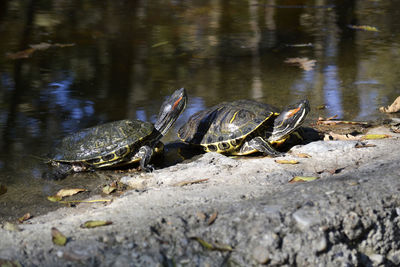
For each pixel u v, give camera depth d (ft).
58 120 21.67
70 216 12.61
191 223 11.16
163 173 15.56
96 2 55.21
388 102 22.91
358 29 41.04
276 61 31.48
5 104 23.73
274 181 13.75
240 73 28.89
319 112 21.90
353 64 30.17
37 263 10.03
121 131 16.87
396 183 12.19
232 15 48.06
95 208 13.21
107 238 10.68
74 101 24.27
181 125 21.09
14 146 18.84
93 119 21.76
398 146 16.22
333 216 10.85
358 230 10.90
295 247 10.36
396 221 11.43
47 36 39.06
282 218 10.84
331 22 44.11
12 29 41.19
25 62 31.63
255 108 17.85
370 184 12.21
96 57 33.09
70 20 45.42
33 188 15.46
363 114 21.43
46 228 11.55
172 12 49.60
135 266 9.98
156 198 12.95
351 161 15.21
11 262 9.98
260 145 17.06
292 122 17.12
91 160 16.58
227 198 12.51
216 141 17.53
